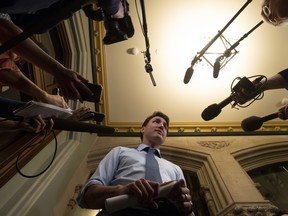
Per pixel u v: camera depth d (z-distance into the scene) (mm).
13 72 1401
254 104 4039
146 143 2604
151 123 2732
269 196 3279
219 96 4047
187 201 1454
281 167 3695
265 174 3625
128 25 1513
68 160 2969
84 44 3539
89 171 3555
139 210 1571
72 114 1377
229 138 4020
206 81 3936
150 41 3709
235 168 3195
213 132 4109
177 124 4148
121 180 1933
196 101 4086
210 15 3553
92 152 3717
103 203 1543
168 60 3818
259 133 4059
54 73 1152
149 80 3949
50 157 2703
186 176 3562
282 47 3736
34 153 2352
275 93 3947
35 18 1092
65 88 1196
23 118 1110
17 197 1985
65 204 2658
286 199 3258
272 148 3744
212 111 2148
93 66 3822
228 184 2852
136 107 4121
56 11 780
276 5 1677
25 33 798
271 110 4090
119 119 4172
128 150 2309
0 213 1765
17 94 2471
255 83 1943
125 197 1348
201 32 3623
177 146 3797
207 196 2934
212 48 3643
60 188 2639
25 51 1090
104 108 4066
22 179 2154
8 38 1022
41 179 2344
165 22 3598
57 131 2930
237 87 1982
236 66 3863
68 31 3277
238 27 3604
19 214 1854
